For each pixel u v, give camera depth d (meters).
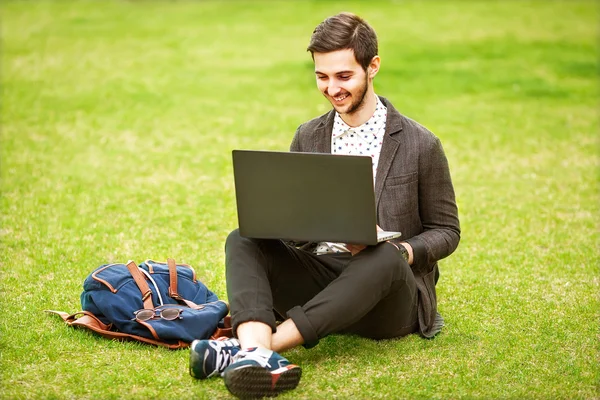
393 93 18.66
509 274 8.24
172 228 9.71
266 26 27.50
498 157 13.64
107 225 9.70
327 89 6.01
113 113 16.19
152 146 13.86
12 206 10.29
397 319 6.16
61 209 10.27
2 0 32.06
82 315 6.80
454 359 6.08
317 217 5.54
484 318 7.00
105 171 12.23
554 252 9.01
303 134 6.59
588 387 5.64
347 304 5.48
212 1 32.84
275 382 5.25
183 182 11.81
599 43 25.25
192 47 23.89
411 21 28.45
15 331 6.46
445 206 6.34
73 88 18.31
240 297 5.51
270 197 5.60
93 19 28.56
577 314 7.10
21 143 13.65
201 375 5.48
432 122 16.08
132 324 6.30
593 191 11.70
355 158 5.33
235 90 18.64
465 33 26.47
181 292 6.73
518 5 32.09
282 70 20.89
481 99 18.25
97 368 5.84
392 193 6.24
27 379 5.64
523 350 6.27
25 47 23.25
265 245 5.95
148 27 27.14
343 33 5.89
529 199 11.27
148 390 5.48
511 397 5.47
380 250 5.63
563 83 20.05
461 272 8.29
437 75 20.55
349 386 5.57
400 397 5.43
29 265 8.23
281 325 5.49
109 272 6.61
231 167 12.73
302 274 6.12
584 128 15.74
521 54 23.41
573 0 33.38
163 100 17.47
